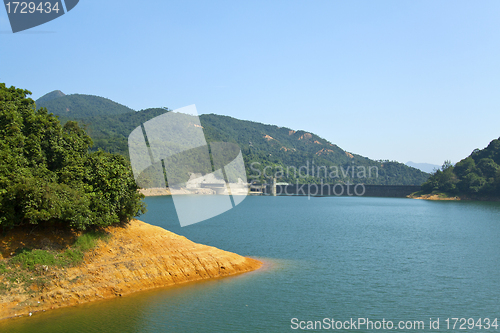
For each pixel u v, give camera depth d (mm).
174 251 41875
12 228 32750
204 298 34875
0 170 31578
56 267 32656
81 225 34969
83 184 38344
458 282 43531
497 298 37719
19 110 37375
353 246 68312
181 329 28219
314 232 88062
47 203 32750
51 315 29344
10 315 28328
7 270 30250
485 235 87500
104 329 27578
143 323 28922
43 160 37000
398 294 38531
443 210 169750
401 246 69812
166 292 36062
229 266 44156
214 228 89250
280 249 62125
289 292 37688
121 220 42281
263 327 29156
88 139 45094
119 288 34719
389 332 29047
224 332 27922
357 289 39812
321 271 47031
